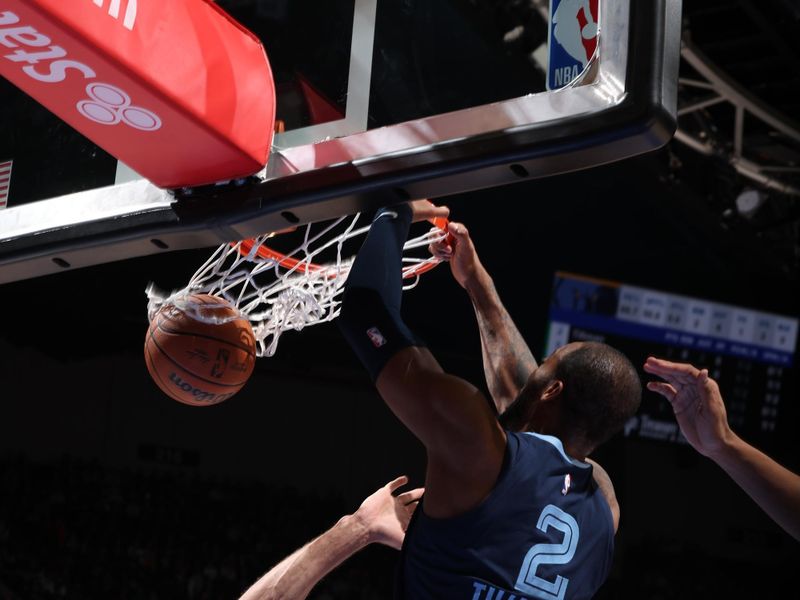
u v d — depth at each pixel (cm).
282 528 894
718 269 877
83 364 909
